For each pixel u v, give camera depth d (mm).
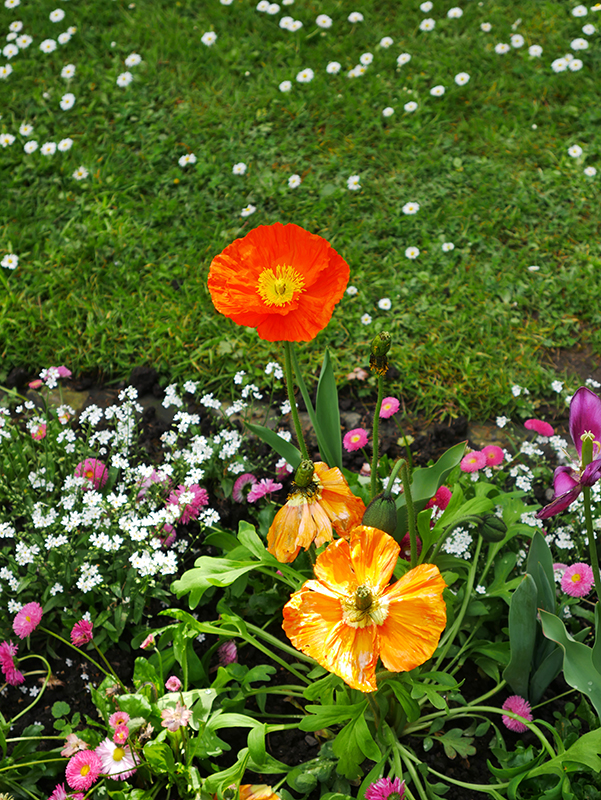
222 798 1959
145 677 2197
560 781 2008
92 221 4398
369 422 3477
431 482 2297
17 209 4535
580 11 5625
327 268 1869
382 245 4270
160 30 5805
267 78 5445
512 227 4379
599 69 5410
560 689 2463
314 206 4480
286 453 2410
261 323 1847
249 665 2543
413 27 5871
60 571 2568
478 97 5246
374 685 1672
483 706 2277
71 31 5711
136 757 2084
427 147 4891
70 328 3863
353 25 5867
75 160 4875
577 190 4562
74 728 2363
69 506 2658
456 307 3979
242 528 2477
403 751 2168
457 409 3520
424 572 1737
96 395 3646
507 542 2656
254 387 3258
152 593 2570
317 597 1764
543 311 3906
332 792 2105
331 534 1936
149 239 4305
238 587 2502
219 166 4793
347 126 5062
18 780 2162
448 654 2469
